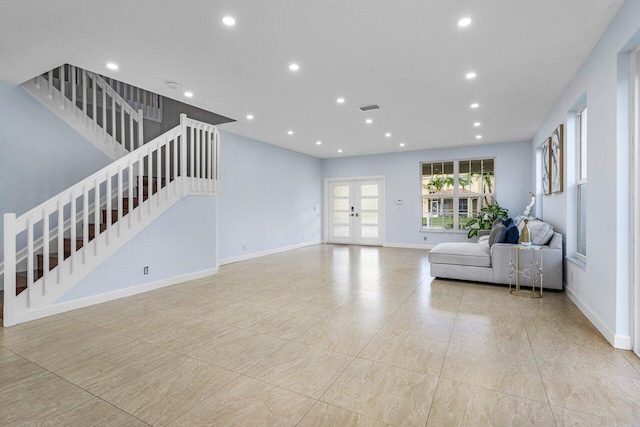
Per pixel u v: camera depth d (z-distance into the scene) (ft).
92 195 15.25
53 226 13.74
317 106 15.55
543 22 8.52
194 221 16.20
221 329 9.62
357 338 8.93
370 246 28.89
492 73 11.72
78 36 9.25
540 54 10.27
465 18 8.38
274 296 13.08
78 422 5.51
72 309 11.35
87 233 11.89
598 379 6.72
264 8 7.95
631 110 7.93
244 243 22.12
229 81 12.57
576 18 8.32
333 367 7.34
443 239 26.32
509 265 14.28
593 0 7.59
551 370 7.12
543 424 5.36
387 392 6.33
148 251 13.98
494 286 14.61
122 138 16.24
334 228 31.32
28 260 10.34
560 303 11.99
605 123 8.82
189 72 11.74
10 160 12.82
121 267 12.95
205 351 8.18
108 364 7.52
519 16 8.27
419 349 8.23
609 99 8.54
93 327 9.78
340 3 7.75
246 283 15.29
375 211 29.35
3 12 8.05
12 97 12.87
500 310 11.23
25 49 9.98
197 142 16.30
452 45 9.75
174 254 15.15
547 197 17.17
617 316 8.18
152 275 14.14
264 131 20.67
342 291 13.83
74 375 7.04
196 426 5.40
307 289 14.17
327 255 23.88
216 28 8.85
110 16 8.25
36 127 13.50
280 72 11.71
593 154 9.76
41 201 13.60
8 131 12.78
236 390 6.44
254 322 10.18
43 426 5.41
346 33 9.11
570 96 12.42
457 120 17.93
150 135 19.76
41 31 8.98
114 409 5.86
